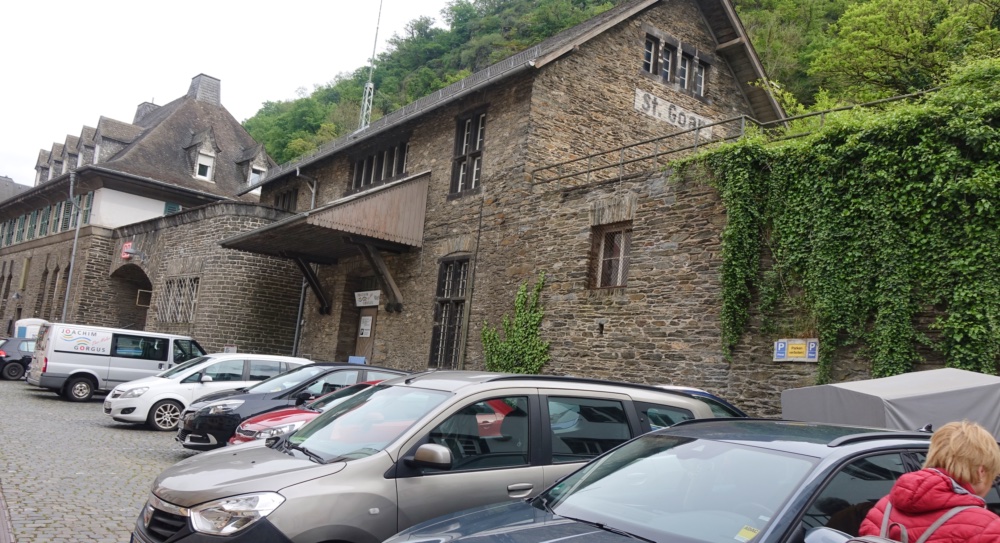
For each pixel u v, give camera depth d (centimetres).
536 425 550
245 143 4234
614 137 1791
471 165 1836
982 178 884
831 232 1030
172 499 461
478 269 1709
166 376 1487
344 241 1952
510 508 423
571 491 427
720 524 347
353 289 2239
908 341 928
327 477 466
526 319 1523
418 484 486
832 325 1014
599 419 582
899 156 966
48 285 3594
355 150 2317
